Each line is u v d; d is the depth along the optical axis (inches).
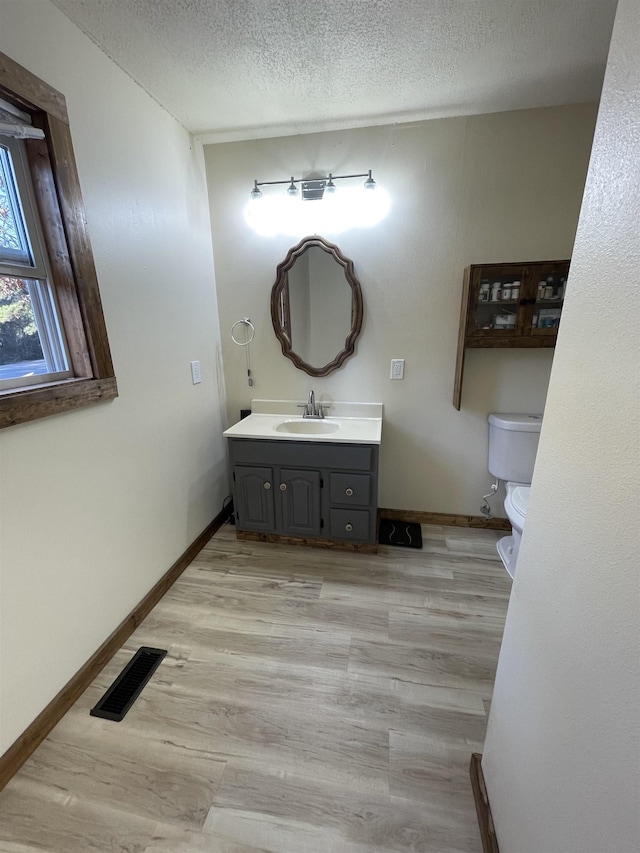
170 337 76.9
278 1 48.5
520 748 33.3
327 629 67.0
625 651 20.0
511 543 87.2
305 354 94.3
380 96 69.4
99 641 60.2
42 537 49.5
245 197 88.0
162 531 76.5
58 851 39.2
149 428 71.1
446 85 66.5
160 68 60.9
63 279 52.9
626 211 20.6
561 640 27.2
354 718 51.9
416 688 56.1
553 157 75.5
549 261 74.1
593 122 72.9
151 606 72.0
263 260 91.1
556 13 50.6
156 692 55.9
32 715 48.6
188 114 74.4
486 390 89.3
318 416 96.9
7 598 45.1
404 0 48.4
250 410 102.4
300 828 40.8
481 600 73.4
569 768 25.1
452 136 77.4
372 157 81.0
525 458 84.4
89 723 51.7
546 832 27.7
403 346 90.1
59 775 45.7
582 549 24.8
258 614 70.7
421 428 94.8
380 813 41.9
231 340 98.0
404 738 49.4
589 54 58.7
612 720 20.8
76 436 54.4
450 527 99.1
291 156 84.0
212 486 97.0
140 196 66.5
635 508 19.5
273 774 45.6
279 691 55.8
